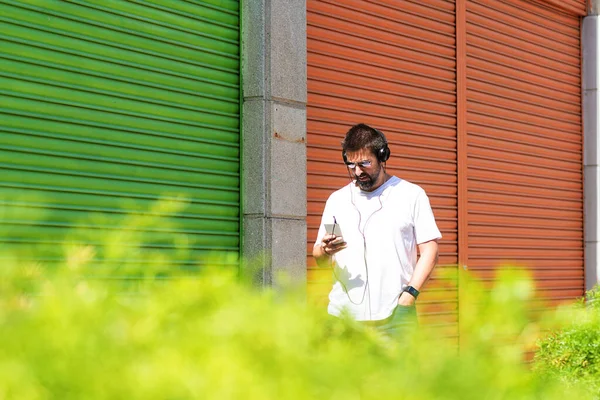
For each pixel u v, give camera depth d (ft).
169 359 10.28
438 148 64.39
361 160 35.60
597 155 80.53
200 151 47.52
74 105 41.42
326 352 11.14
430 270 35.29
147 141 44.70
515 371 11.29
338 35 56.49
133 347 10.65
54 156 40.52
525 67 74.23
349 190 36.76
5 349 10.23
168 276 13.07
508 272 12.83
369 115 58.44
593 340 35.78
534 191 74.49
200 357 10.54
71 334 10.45
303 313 11.64
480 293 12.91
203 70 47.93
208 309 11.93
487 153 69.41
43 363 10.10
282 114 50.49
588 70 80.69
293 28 51.52
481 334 12.42
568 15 79.87
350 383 10.36
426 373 10.83
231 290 12.21
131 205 14.29
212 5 48.60
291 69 51.19
